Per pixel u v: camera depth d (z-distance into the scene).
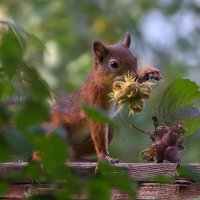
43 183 5.59
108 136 9.34
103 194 4.19
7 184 4.26
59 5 20.92
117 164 6.88
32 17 20.39
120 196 6.80
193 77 19.56
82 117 9.30
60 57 19.55
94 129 8.91
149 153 7.27
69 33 20.16
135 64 9.39
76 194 4.20
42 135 3.83
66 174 4.16
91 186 4.15
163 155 7.09
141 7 21.95
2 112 3.87
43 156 3.90
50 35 20.03
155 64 19.80
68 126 9.43
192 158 16.62
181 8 22.00
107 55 9.42
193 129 7.34
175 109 7.01
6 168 6.46
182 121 7.05
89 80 9.59
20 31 4.34
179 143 7.37
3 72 4.07
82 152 9.62
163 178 4.95
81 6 20.86
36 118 3.80
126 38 9.79
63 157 3.88
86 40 20.08
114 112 9.17
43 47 4.47
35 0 21.11
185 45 20.83
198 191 6.74
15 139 3.79
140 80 8.30
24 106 3.81
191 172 4.82
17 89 4.06
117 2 21.08
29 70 4.05
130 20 20.08
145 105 7.52
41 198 4.20
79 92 9.66
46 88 3.97
